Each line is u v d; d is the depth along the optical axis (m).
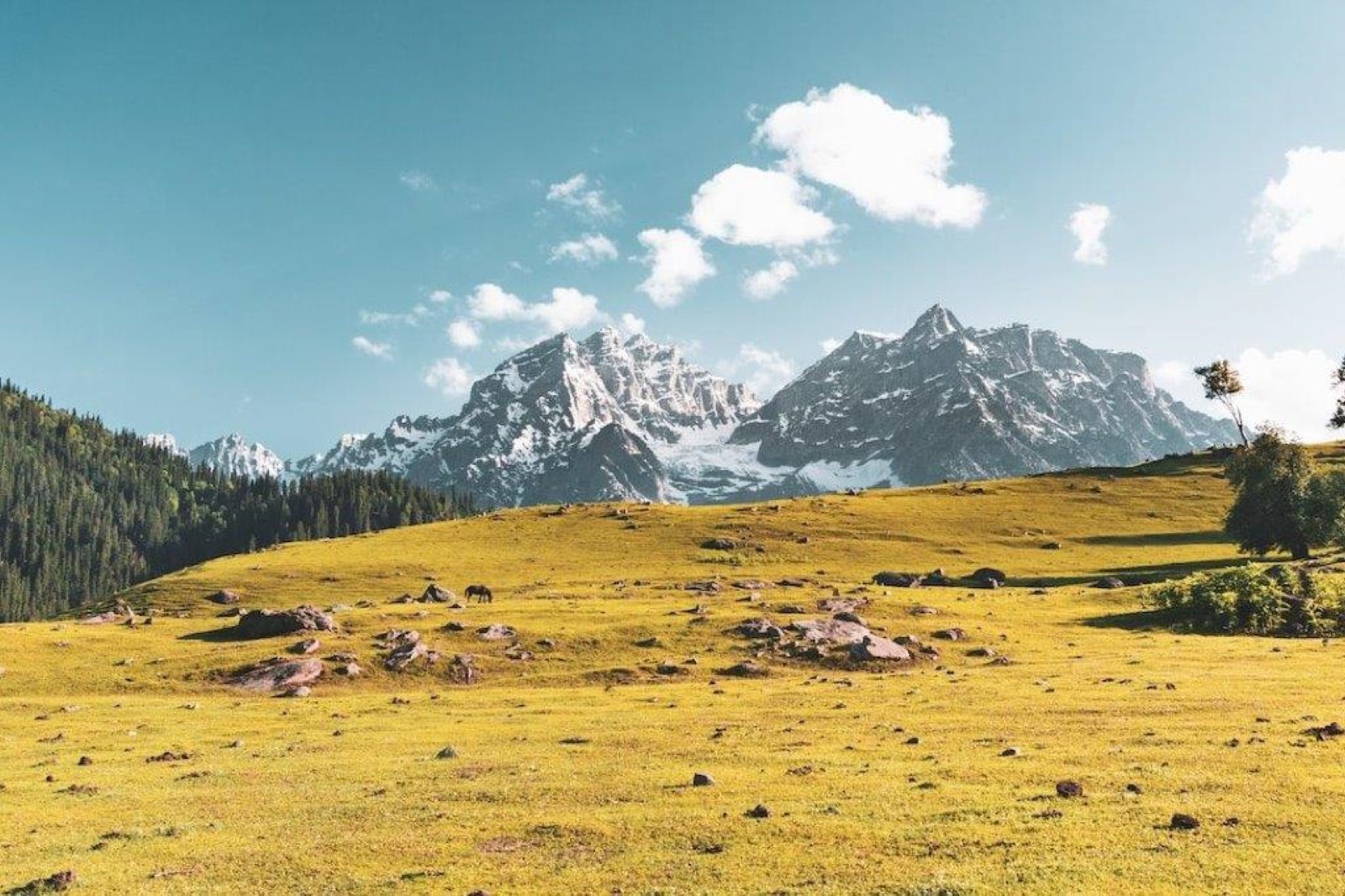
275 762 36.44
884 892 16.55
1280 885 15.59
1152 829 19.33
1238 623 70.44
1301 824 19.02
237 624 78.12
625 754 34.00
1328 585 71.69
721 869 18.69
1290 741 28.33
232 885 19.75
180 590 138.50
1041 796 23.05
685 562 151.88
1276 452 128.75
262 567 152.75
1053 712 37.97
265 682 62.41
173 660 68.69
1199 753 27.20
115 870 21.36
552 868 19.59
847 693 49.16
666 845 20.84
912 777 26.53
